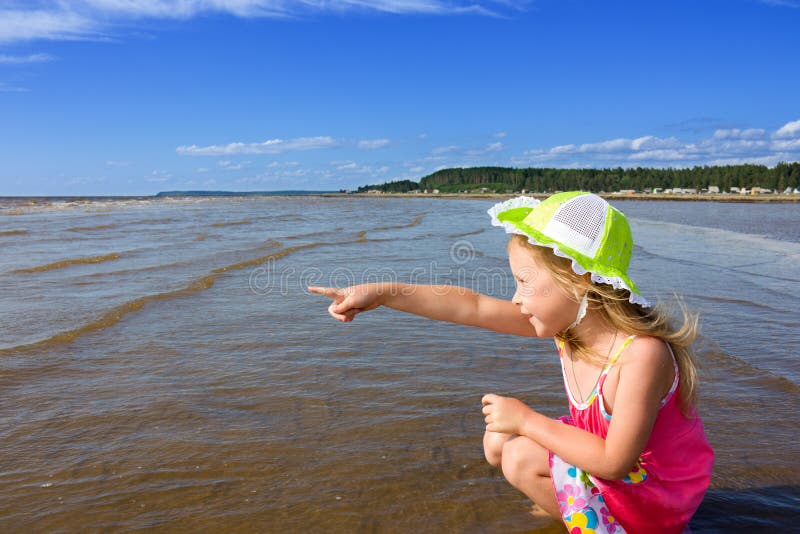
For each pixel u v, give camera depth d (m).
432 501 2.21
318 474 2.41
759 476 2.43
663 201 61.84
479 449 2.66
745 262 9.45
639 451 1.71
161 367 3.86
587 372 1.87
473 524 2.07
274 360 4.02
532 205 1.92
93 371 3.77
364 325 5.06
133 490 2.28
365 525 2.04
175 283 6.93
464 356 4.16
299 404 3.21
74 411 3.09
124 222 17.47
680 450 1.82
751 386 3.51
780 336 4.69
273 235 13.97
